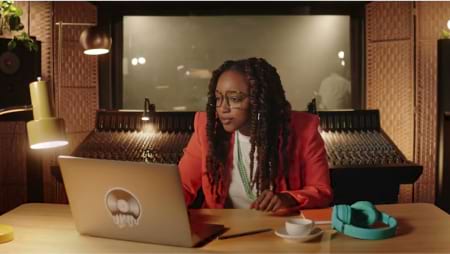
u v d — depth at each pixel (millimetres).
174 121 3607
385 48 4152
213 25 4223
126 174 1475
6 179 4016
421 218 1845
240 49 4242
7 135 3980
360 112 3598
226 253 1474
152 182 1448
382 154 3250
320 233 1612
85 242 1595
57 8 4016
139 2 4180
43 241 1614
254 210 2010
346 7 4211
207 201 2271
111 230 1602
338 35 4246
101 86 4219
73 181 1580
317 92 4266
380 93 4199
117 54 4250
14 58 3270
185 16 4219
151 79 4273
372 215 1671
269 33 4223
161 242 1544
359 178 3078
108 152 3344
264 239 1616
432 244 1538
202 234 1619
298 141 2236
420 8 4047
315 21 4227
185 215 1478
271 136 2232
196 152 2328
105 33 2605
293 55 4246
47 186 4074
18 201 4027
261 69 2307
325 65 4258
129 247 1531
